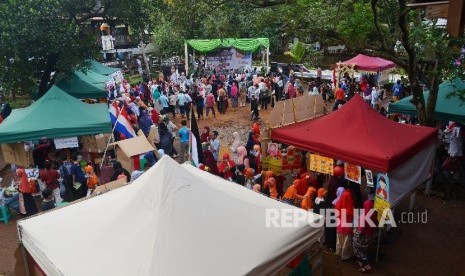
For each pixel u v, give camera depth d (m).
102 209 5.26
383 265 7.75
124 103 15.89
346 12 11.41
